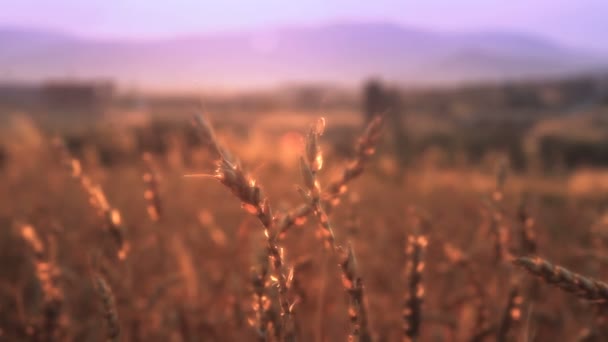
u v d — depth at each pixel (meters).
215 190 3.74
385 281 2.23
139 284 2.11
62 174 4.67
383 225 2.71
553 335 1.89
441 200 4.17
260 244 1.11
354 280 0.93
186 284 2.00
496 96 103.75
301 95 69.12
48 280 1.60
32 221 2.77
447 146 24.55
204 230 2.76
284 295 0.94
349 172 1.25
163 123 10.11
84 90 54.25
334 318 1.80
